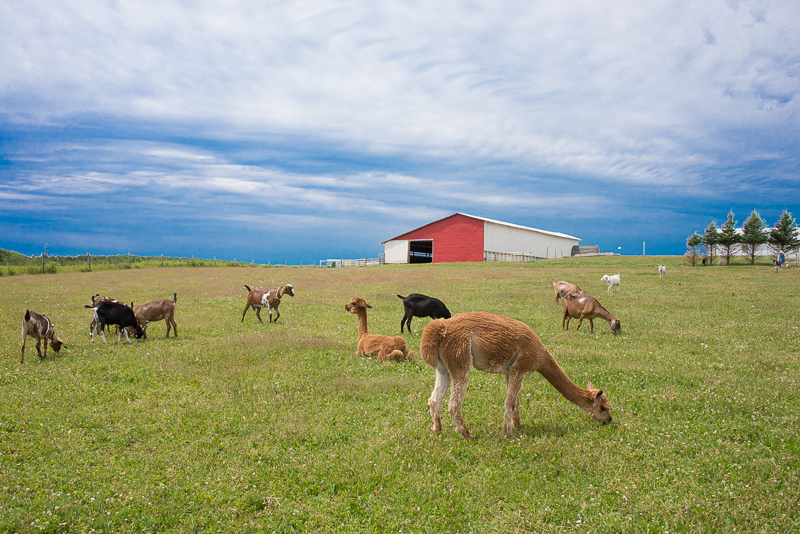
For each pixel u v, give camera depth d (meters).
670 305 19.67
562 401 7.73
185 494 4.91
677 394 7.94
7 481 5.07
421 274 37.78
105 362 10.41
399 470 5.37
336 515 4.58
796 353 11.04
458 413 6.22
